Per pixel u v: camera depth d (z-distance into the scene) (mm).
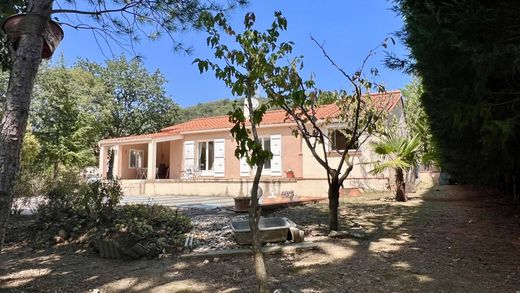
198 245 5602
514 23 3340
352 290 3674
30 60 3053
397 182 10922
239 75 3357
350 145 6398
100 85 27484
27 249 5707
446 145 7648
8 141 2922
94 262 4977
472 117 4004
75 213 6570
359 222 7352
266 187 15133
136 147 22500
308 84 4711
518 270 4109
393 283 3840
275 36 3551
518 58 3145
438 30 3578
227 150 18094
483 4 3406
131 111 32219
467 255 4781
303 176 15812
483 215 7812
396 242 5570
